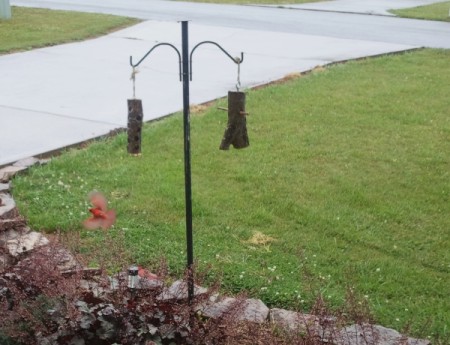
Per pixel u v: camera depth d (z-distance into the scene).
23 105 7.96
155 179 5.59
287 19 16.52
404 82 9.32
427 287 4.17
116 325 2.96
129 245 4.42
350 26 15.55
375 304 3.92
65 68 10.14
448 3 21.92
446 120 7.58
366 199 5.36
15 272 3.32
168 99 8.40
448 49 12.19
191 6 18.89
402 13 18.39
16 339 2.99
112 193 5.29
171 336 2.98
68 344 2.88
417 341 3.34
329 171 5.95
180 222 4.82
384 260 4.45
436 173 6.01
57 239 3.91
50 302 3.08
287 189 5.50
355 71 9.95
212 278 4.02
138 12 16.98
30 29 13.31
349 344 3.13
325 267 4.32
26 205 5.00
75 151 6.27
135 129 3.64
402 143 6.77
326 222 4.95
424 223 5.04
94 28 13.66
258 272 4.18
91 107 7.94
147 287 3.33
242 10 18.25
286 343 3.21
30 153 6.17
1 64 10.32
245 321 3.50
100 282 3.35
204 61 10.76
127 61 10.74
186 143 3.31
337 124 7.29
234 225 4.83
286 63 10.67
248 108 7.73
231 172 5.82
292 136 6.82
